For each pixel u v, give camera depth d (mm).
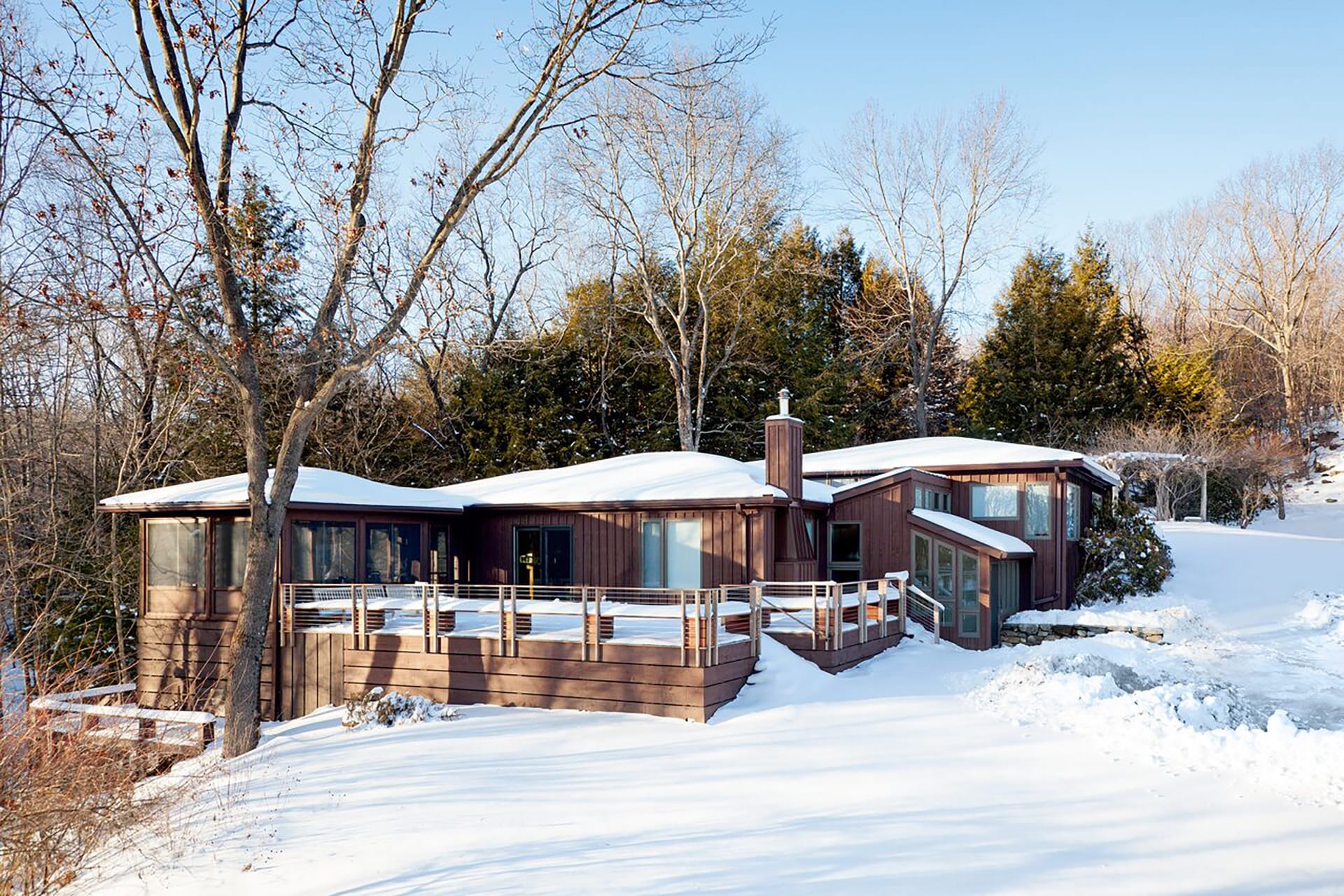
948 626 20500
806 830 8805
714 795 9984
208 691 17359
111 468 24625
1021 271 44375
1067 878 7520
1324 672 15758
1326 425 52469
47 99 15867
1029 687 14172
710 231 33500
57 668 19500
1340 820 8672
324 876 8273
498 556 21141
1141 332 44031
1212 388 43094
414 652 15391
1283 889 7199
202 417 27391
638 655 13680
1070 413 41719
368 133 15125
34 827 8047
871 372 44312
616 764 11336
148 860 8977
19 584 19344
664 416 35750
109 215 16656
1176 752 10922
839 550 21812
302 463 29156
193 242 16828
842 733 12242
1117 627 19609
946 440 26406
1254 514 40594
